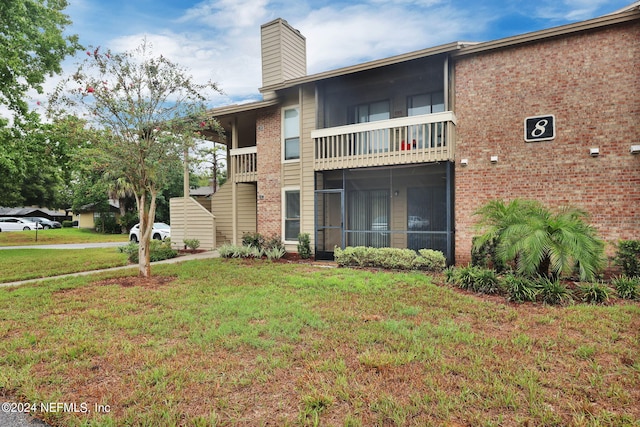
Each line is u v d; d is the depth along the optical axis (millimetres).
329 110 11891
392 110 11367
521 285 6184
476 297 6473
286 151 12625
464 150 9383
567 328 4816
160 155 8602
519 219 6879
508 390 3234
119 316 5586
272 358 3969
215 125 9508
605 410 2961
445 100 9352
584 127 8156
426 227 11039
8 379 3578
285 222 12594
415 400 3098
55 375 3672
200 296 6766
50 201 36281
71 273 10180
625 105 7805
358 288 7168
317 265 10359
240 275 8812
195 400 3191
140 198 9039
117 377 3646
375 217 11758
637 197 7680
